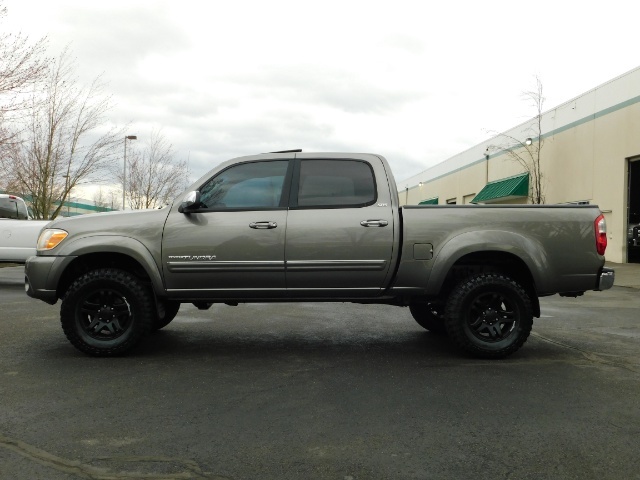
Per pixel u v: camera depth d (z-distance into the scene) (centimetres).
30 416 370
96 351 537
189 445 323
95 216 557
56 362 522
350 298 555
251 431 346
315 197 549
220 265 534
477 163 3228
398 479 282
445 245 538
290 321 768
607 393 430
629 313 888
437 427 354
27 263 548
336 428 352
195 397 416
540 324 770
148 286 555
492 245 532
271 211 543
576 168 2195
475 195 3212
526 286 565
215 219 540
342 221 538
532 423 362
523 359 545
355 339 644
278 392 430
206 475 284
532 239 538
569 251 541
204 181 560
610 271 550
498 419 370
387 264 539
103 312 545
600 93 2033
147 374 481
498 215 542
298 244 535
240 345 607
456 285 545
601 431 348
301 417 372
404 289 545
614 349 595
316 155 564
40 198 2283
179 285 542
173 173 3919
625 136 1892
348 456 309
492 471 291
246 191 555
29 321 740
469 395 424
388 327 725
